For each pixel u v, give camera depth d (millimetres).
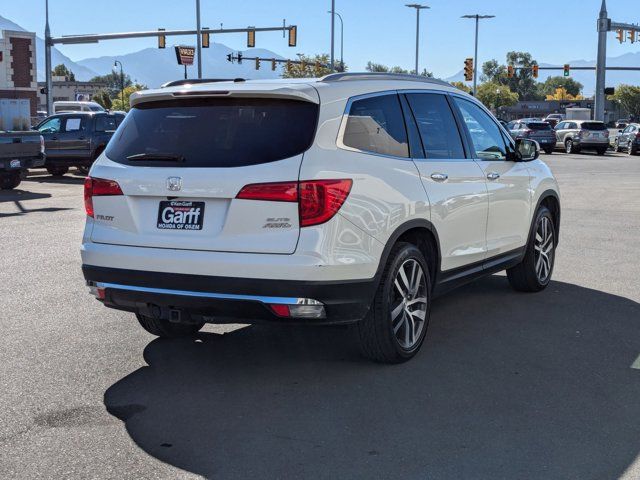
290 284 4066
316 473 3334
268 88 4301
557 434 3750
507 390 4363
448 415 3988
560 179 21703
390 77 5094
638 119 145250
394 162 4727
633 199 15523
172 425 3877
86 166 22125
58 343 5328
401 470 3361
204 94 4406
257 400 4219
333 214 4141
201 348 5227
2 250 9164
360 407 4105
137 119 4664
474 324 5820
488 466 3398
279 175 4098
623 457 3494
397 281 4711
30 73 48562
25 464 3430
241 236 4152
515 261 6402
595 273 7766
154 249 4348
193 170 4254
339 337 5484
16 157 17078
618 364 4855
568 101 153625
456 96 5785
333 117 4355
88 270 4582
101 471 3359
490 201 5781
